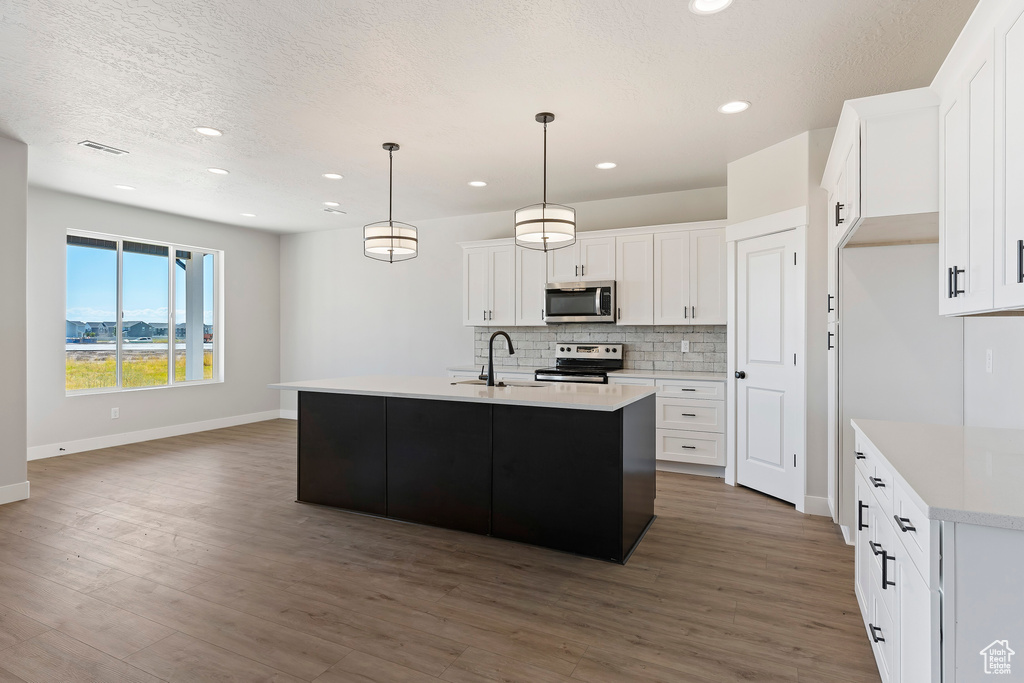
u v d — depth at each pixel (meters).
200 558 2.99
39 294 5.32
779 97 3.25
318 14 2.39
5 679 1.94
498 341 6.28
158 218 6.29
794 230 3.86
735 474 4.48
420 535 3.34
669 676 1.97
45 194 5.34
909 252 3.13
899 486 1.53
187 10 2.36
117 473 4.78
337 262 7.41
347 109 3.42
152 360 6.36
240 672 1.98
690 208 5.29
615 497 2.95
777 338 4.05
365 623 2.33
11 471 3.97
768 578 2.76
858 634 2.24
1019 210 1.46
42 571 2.82
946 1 2.31
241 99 3.27
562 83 3.07
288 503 3.95
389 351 7.02
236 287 7.21
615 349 5.52
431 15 2.40
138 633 2.24
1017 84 1.46
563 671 2.00
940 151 2.16
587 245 5.42
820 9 2.37
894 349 3.16
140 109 3.41
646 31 2.54
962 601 1.23
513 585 2.68
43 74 2.94
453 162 4.47
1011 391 2.32
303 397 3.95
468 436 3.36
